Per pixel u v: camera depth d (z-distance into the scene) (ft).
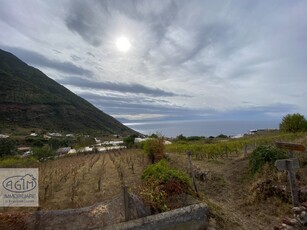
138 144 121.49
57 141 193.88
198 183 34.76
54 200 28.58
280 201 22.18
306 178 23.70
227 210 23.54
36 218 15.46
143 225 16.24
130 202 17.43
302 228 15.94
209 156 52.54
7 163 76.18
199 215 18.62
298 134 53.31
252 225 19.92
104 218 16.33
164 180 21.48
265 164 28.71
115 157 81.51
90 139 219.00
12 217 15.19
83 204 25.93
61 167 60.70
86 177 43.96
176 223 17.43
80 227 15.57
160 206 18.51
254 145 52.49
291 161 18.89
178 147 71.00
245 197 26.32
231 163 42.04
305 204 17.47
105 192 31.12
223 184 32.01
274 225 19.16
